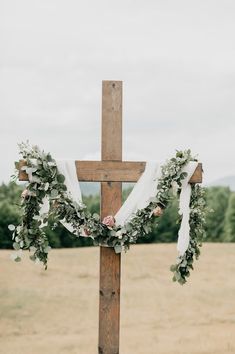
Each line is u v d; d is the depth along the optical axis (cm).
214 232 2328
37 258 608
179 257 623
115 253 605
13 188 2100
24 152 591
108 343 606
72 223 596
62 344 1383
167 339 1409
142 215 601
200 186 632
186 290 1778
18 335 1433
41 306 1617
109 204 607
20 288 1716
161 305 1662
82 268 1922
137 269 1961
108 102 611
